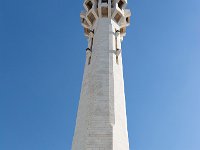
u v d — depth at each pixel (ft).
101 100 151.74
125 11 197.57
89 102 152.56
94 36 182.39
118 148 138.51
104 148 135.54
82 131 144.77
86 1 198.70
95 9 190.90
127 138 147.43
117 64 170.40
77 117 155.84
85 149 135.85
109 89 155.94
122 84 165.37
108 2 191.31
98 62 166.50
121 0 197.57
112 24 186.60
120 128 145.89
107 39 177.27
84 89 162.50
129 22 198.08
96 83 158.10
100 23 185.78
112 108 149.28
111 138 138.41
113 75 162.20
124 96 162.61
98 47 173.58
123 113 153.89
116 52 173.78
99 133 140.05
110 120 144.77
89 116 146.61
